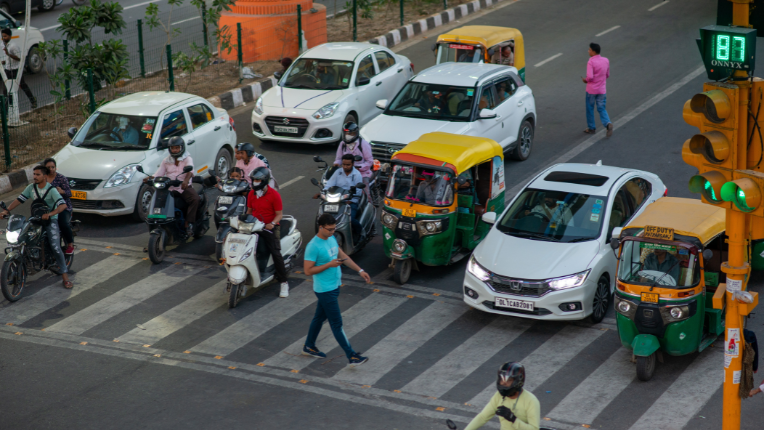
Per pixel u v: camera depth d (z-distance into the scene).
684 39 23.09
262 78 21.09
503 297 9.62
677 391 8.30
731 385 6.55
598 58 16.17
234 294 10.38
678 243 8.45
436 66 16.03
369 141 14.35
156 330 9.93
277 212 10.62
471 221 11.57
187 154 12.45
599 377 8.66
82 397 8.43
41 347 9.52
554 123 17.48
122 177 13.02
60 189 11.18
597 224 10.18
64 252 11.41
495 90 15.12
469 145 11.58
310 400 8.32
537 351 9.27
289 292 10.99
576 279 9.49
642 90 19.20
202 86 20.50
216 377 8.82
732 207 6.04
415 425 7.81
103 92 19.73
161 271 11.66
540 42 23.70
